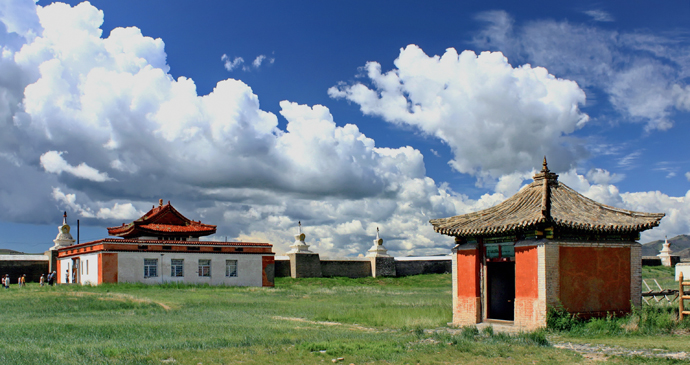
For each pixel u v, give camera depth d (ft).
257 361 47.03
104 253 156.46
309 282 194.18
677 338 60.34
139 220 182.60
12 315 85.56
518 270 70.69
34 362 42.83
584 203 75.92
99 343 55.01
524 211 73.36
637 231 72.13
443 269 233.55
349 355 50.34
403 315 85.97
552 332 64.23
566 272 68.08
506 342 57.52
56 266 192.65
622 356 48.98
